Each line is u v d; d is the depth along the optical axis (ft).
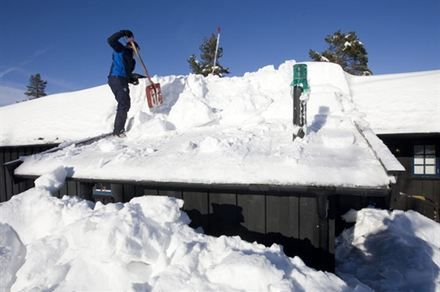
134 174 11.80
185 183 10.90
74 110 27.94
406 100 22.03
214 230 12.59
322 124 14.46
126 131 19.17
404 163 21.47
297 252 11.49
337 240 16.17
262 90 21.21
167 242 7.82
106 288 7.06
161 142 15.46
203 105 18.12
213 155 11.80
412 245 13.66
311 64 23.79
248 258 6.57
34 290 7.06
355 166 9.42
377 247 14.28
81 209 9.50
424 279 11.60
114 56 18.31
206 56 71.56
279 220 11.69
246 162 10.72
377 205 20.58
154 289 6.47
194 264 6.98
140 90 23.99
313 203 11.21
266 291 6.04
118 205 9.25
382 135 19.45
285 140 12.71
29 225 9.58
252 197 11.99
